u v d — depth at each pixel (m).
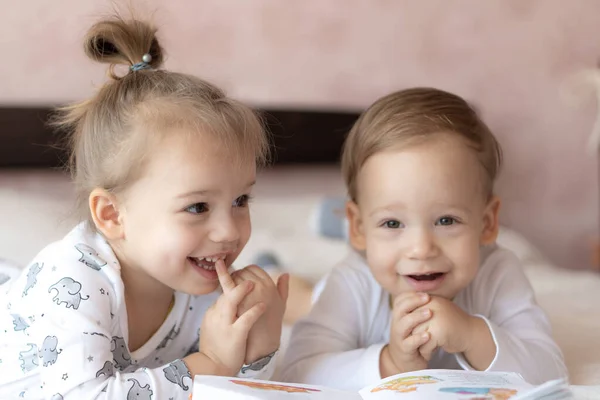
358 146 1.05
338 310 1.09
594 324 1.40
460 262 0.98
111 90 0.98
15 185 2.19
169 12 2.38
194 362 0.87
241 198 0.92
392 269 1.00
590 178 2.97
